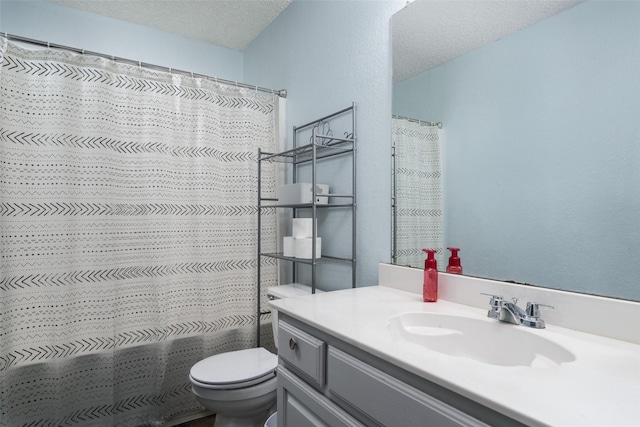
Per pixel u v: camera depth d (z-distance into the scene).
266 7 2.22
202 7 2.22
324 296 1.29
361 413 0.83
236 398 1.43
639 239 0.81
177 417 1.96
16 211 1.54
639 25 0.81
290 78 2.18
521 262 1.04
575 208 0.92
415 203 1.38
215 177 2.02
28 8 2.08
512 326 0.93
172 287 1.89
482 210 1.16
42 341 1.58
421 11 1.37
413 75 1.39
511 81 1.08
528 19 1.04
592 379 0.62
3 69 1.52
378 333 0.87
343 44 1.74
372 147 1.57
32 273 1.57
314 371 0.97
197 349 2.00
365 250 1.61
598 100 0.88
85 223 1.68
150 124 1.85
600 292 0.87
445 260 1.27
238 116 2.10
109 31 2.31
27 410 1.57
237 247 2.08
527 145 1.03
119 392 1.79
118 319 1.76
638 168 0.81
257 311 2.07
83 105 1.69
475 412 0.60
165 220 1.88
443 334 1.01
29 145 1.58
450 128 1.26
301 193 1.67
